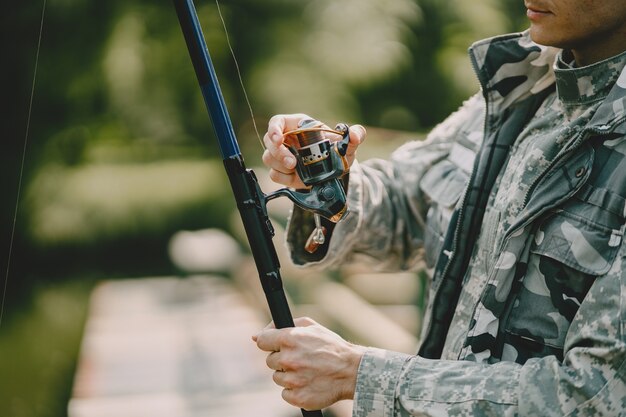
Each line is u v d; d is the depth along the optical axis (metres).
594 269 1.64
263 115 11.96
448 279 2.03
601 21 1.78
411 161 2.45
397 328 5.36
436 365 1.71
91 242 12.86
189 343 6.51
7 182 12.99
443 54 11.63
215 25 11.89
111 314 8.12
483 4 11.78
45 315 12.32
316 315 7.39
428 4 11.73
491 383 1.64
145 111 12.37
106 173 12.59
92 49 12.41
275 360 1.78
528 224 1.77
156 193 12.52
